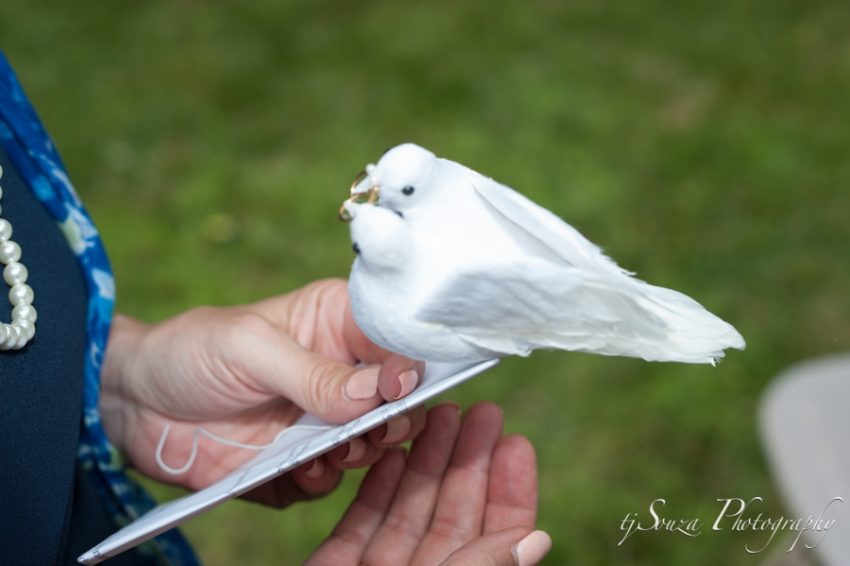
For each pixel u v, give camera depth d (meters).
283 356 1.22
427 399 0.93
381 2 3.92
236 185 3.08
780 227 2.86
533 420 2.39
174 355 1.31
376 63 3.58
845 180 3.01
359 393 1.13
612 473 2.29
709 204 2.95
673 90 3.40
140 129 3.32
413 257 0.85
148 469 1.43
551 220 0.86
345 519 1.33
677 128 3.23
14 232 1.13
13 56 3.63
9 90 1.17
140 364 1.36
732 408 2.38
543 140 3.19
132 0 3.93
